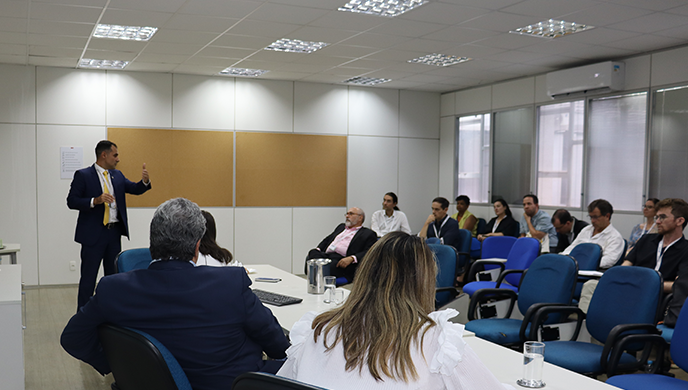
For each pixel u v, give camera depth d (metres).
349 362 1.30
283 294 3.44
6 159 7.12
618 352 2.79
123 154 7.64
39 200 7.28
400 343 1.29
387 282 1.38
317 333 1.42
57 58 6.79
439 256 4.76
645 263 4.66
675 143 6.03
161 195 7.84
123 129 7.62
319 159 8.69
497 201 7.81
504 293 4.15
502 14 5.01
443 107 9.48
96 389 3.76
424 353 1.29
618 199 6.66
